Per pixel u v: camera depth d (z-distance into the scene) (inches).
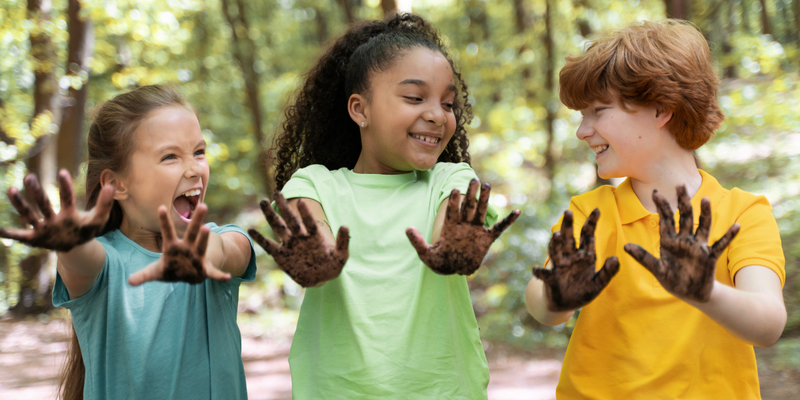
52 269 374.6
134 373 68.8
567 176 443.2
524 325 307.4
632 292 66.0
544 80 500.1
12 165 352.2
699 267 48.8
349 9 429.7
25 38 354.3
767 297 56.6
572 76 68.4
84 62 376.2
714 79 67.6
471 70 502.3
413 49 72.9
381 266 70.4
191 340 71.5
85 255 61.2
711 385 61.9
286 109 96.3
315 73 88.4
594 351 67.5
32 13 352.2
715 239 63.5
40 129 342.0
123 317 69.7
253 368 284.2
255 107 490.0
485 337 298.8
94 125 74.6
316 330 71.8
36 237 47.9
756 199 64.6
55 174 371.6
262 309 391.9
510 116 473.1
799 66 400.5
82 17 363.6
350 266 70.8
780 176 370.3
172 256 49.0
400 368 66.4
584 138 69.8
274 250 55.4
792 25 609.3
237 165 547.5
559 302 53.2
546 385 236.2
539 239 346.0
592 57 66.8
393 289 69.2
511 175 468.8
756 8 644.1
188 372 70.6
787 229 299.6
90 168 74.6
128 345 69.2
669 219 49.8
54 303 69.0
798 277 258.4
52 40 359.6
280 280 404.2
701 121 65.6
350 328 68.7
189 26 476.7
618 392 64.9
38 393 233.5
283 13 593.9
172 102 73.7
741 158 409.4
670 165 66.7
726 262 63.1
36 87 360.2
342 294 70.0
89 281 67.0
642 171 67.1
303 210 54.9
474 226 54.5
